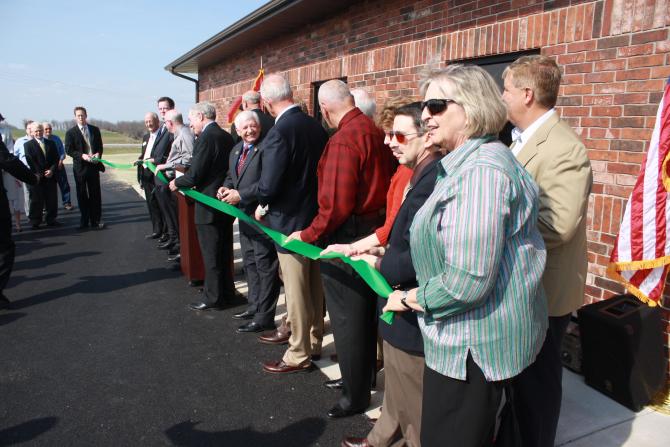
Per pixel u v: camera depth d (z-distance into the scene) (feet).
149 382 10.71
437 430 5.41
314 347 11.72
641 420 9.11
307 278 10.80
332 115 9.23
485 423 5.26
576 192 6.59
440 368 5.30
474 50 13.69
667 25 9.43
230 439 8.79
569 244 7.14
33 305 15.33
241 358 11.87
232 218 15.01
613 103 10.41
